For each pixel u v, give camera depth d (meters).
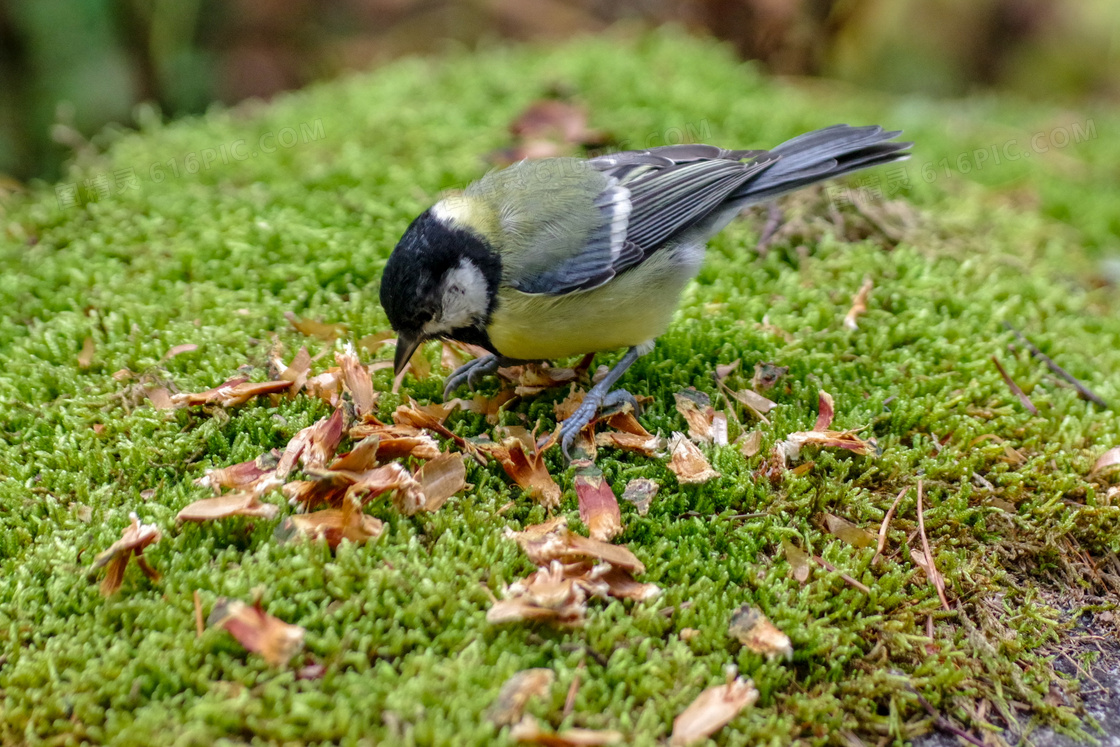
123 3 9.37
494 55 9.38
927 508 4.33
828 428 4.57
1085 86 11.67
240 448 4.34
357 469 3.90
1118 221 7.57
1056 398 5.13
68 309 5.66
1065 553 4.26
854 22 10.55
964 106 9.55
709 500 4.21
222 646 3.35
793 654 3.57
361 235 6.28
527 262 4.52
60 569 3.73
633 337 4.82
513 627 3.49
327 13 11.78
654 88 8.27
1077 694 3.68
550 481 4.19
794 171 5.29
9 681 3.34
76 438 4.51
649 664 3.38
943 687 3.58
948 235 6.79
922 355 5.36
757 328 5.46
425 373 5.04
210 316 5.44
